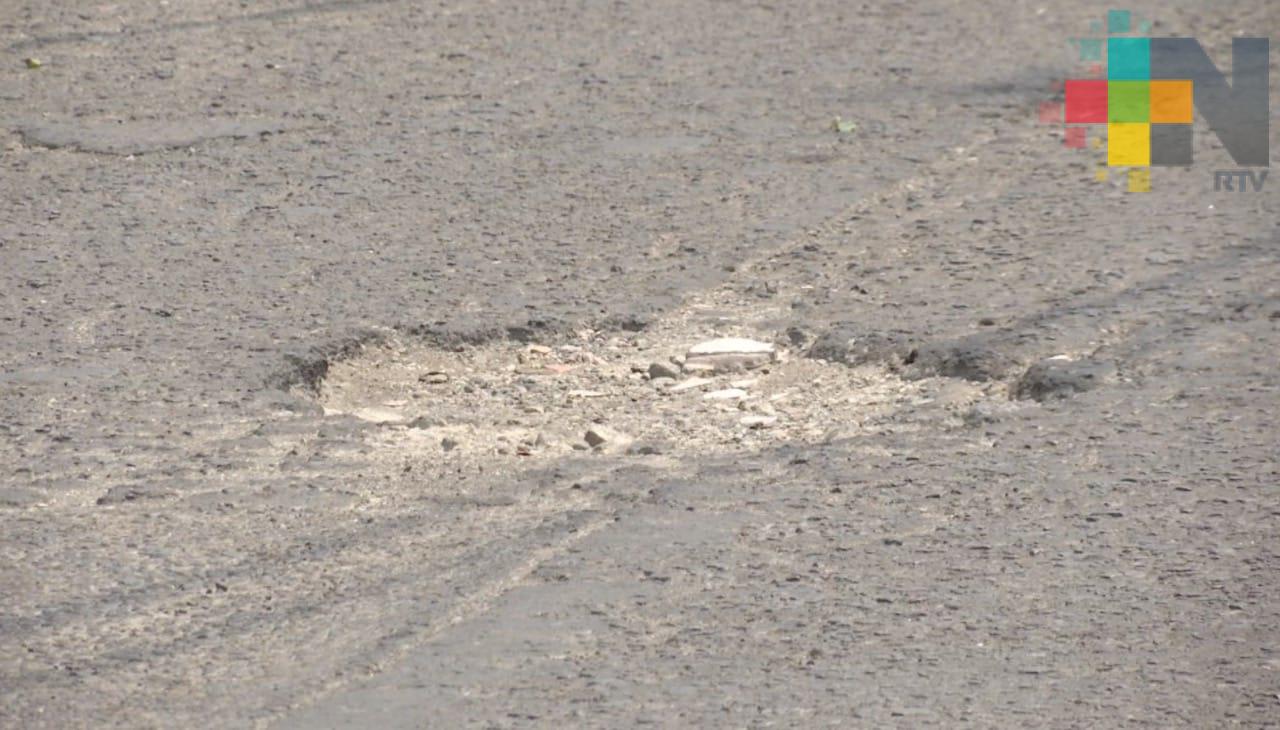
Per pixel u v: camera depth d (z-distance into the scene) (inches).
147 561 765.9
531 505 832.9
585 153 1465.3
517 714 634.2
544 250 1234.6
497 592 736.3
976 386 991.0
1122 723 622.5
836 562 760.3
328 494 843.4
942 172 1421.0
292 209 1320.1
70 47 1788.9
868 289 1151.0
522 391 1020.5
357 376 1039.0
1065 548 770.2
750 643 688.4
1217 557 757.3
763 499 833.5
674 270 1197.1
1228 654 673.6
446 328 1086.4
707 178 1400.1
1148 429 900.0
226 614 717.3
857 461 877.8
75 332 1066.1
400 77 1696.6
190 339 1056.2
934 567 754.2
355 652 684.1
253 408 956.6
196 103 1596.9
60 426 923.4
